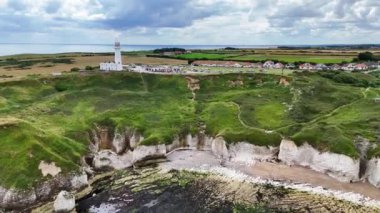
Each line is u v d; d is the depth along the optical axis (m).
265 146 81.88
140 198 65.25
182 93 115.75
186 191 67.50
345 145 73.25
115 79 123.62
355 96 103.19
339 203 62.16
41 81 114.38
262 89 113.94
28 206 63.34
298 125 85.44
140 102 106.81
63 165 69.44
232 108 99.62
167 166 80.25
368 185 69.44
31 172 66.69
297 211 59.53
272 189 67.88
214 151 86.56
